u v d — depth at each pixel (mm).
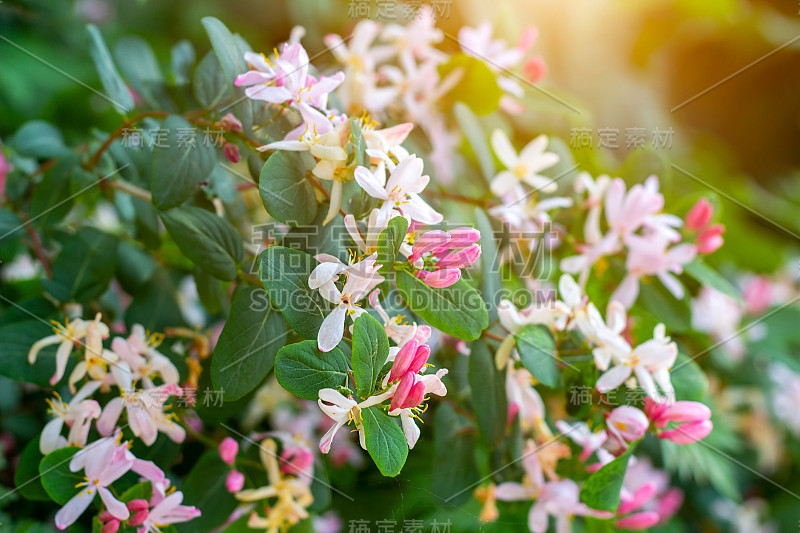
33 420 600
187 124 510
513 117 727
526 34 607
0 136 845
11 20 864
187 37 985
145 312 561
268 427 601
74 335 511
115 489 512
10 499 547
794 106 1356
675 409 519
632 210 562
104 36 955
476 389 517
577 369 527
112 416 505
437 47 629
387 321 483
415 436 466
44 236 585
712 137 1395
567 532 556
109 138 556
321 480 550
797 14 1329
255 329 489
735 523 879
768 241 1104
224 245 509
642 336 579
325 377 463
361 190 488
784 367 862
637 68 1249
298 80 493
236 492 529
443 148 631
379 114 588
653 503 740
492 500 557
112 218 657
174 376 515
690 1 1197
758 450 863
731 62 1331
